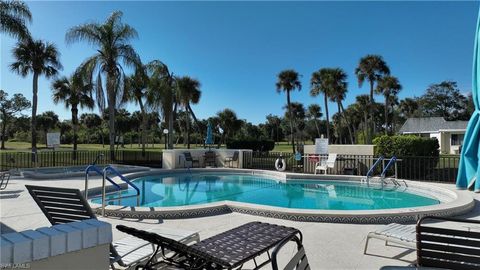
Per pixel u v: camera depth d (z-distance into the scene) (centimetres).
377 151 1411
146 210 682
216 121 5547
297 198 1061
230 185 1338
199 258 287
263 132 7312
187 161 1839
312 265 421
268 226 372
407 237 427
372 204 967
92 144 6206
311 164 1561
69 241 200
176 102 2706
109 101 1975
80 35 1925
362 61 3709
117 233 547
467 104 6225
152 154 2162
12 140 5541
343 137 6362
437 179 1277
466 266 303
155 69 2388
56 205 408
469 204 755
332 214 652
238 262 274
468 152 977
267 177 1558
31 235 192
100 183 1127
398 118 6488
